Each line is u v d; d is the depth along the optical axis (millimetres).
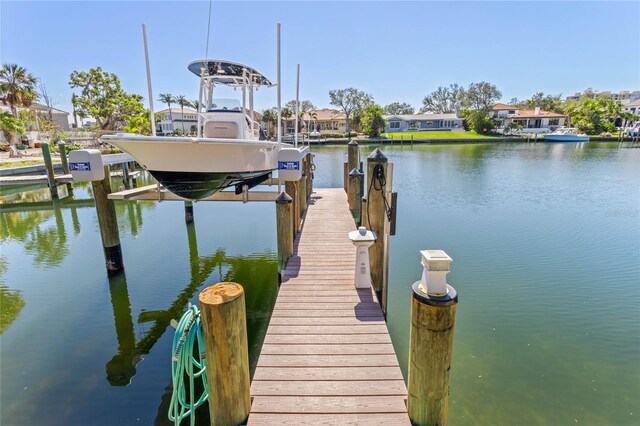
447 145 45125
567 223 9844
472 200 12914
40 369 4219
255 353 4523
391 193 3990
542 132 55781
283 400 2633
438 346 2154
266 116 49469
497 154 31625
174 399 2662
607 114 51375
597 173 19312
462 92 72000
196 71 7648
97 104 42938
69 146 25734
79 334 4980
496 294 5723
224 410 2340
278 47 7168
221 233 9703
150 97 6023
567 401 3518
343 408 2555
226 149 5969
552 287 5969
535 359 4141
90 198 14594
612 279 6258
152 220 11102
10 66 31469
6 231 10008
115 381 4023
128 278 6805
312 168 11719
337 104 60469
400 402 2613
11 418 3453
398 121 61938
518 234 8883
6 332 5008
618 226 9508
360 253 4406
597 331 4691
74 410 3570
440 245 8109
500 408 3438
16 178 14320
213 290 2289
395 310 5344
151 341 4840
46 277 6844
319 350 3238
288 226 5312
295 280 4719
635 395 3594
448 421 3287
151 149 5605
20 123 26516
